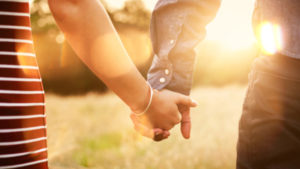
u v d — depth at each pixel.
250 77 1.01
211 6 1.19
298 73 0.92
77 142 4.10
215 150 3.37
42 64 17.89
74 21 0.82
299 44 0.92
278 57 0.94
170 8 1.20
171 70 1.17
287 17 0.94
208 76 18.19
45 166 0.80
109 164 3.28
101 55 0.83
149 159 3.30
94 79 18.05
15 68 0.76
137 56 17.45
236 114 5.23
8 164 0.75
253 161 0.98
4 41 0.76
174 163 3.13
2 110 0.75
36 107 0.79
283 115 0.93
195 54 1.18
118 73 0.85
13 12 0.76
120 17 19.52
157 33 1.22
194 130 4.34
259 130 0.96
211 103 6.36
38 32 17.84
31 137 0.78
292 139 0.92
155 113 0.97
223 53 18.08
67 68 17.94
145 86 0.91
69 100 8.56
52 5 0.81
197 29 1.19
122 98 0.90
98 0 0.83
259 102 0.96
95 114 6.18
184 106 1.10
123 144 4.05
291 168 0.93
